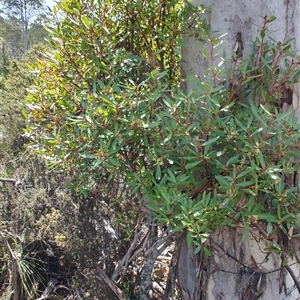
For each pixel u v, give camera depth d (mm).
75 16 1832
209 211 1422
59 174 3455
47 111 1885
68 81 1887
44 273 3975
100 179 2047
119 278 3004
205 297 1858
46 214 3748
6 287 3967
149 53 1965
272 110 1628
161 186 1489
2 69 6762
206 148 1429
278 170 1350
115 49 1882
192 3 1832
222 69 1537
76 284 3387
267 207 1573
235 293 1783
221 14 1715
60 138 1746
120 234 3176
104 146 1544
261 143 1348
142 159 1685
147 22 1924
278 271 1764
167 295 2029
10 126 4742
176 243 1845
